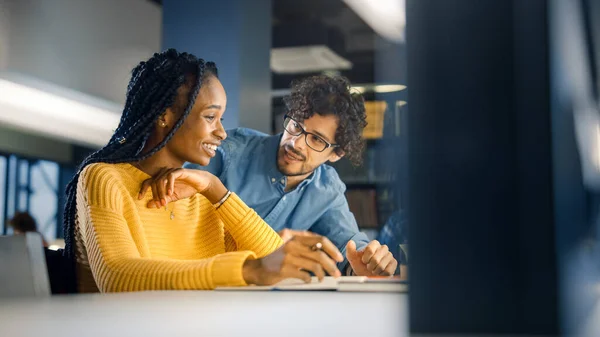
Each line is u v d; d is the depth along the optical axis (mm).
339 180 2660
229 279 1231
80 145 7680
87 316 598
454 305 394
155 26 6008
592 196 432
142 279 1317
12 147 7125
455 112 401
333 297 916
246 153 2529
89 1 5207
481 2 401
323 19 6109
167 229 1721
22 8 4617
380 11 3816
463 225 397
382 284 1081
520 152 394
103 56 5367
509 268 391
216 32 4137
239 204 1812
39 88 4887
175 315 610
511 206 393
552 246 387
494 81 399
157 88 1721
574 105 428
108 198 1532
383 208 3633
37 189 7477
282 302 812
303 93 2404
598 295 457
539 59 394
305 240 1226
